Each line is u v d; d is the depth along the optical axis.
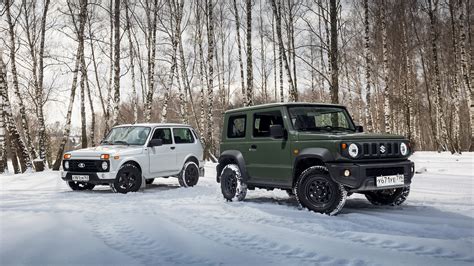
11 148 19.03
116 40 16.56
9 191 9.98
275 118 7.14
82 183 10.34
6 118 19.05
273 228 5.13
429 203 6.98
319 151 6.08
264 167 7.15
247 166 7.55
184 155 11.01
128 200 8.14
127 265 3.51
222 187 8.01
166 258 3.76
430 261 3.59
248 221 5.66
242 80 25.55
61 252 3.91
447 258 3.69
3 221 5.52
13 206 7.12
